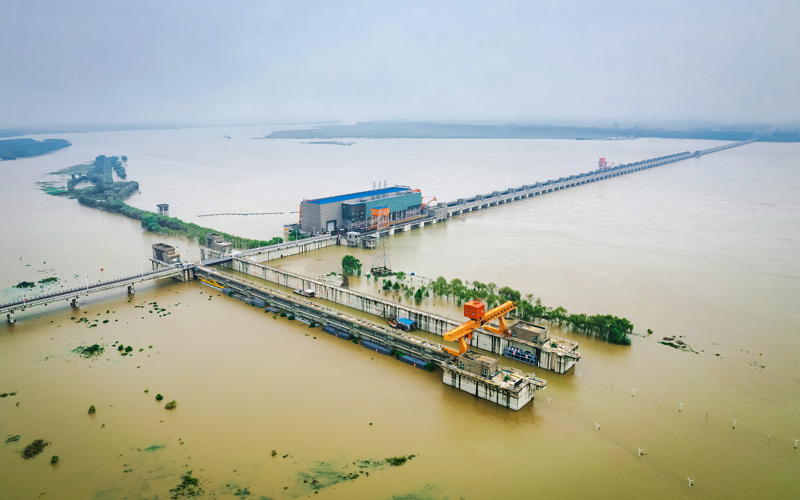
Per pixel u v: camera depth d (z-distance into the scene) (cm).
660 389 14438
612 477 11031
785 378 14975
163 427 12725
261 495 10438
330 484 10781
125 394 14162
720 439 12231
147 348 16962
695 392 14262
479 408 13712
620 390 14412
